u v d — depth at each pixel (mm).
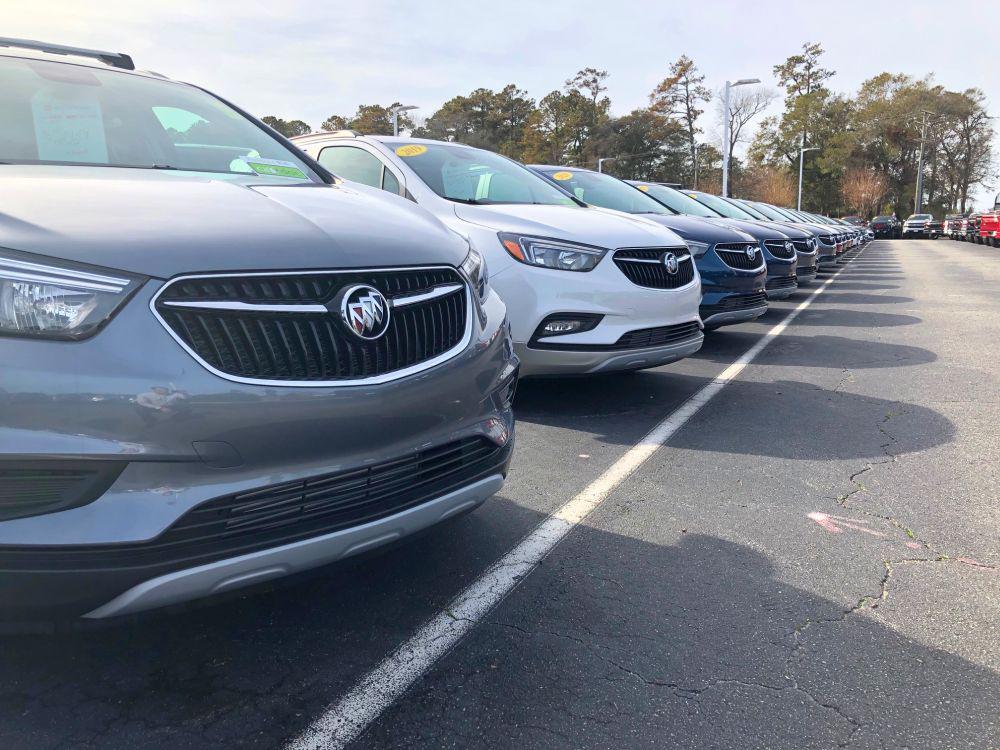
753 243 7195
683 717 2018
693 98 79938
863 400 5375
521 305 4445
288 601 2578
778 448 4281
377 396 2115
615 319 4535
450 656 2277
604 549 2998
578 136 84750
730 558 2932
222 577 1912
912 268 19938
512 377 2822
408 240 2418
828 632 2424
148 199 2221
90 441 1745
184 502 1843
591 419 4832
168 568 1837
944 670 2230
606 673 2203
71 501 1768
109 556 1786
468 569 2822
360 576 2758
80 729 1919
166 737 1901
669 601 2607
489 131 92750
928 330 8688
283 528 2012
